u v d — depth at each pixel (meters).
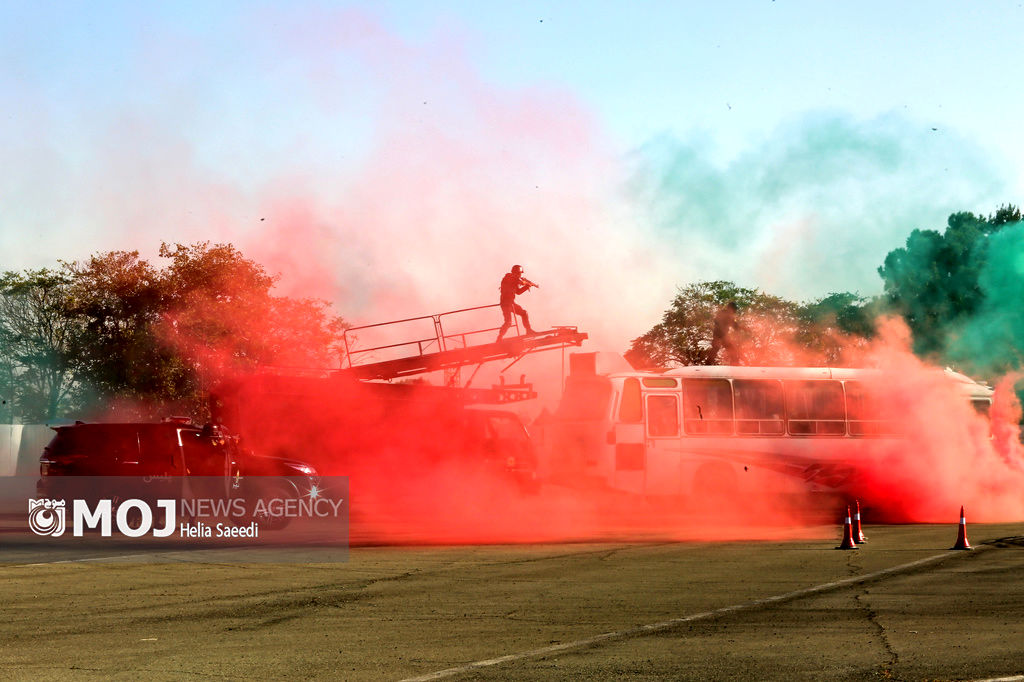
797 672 7.94
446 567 15.46
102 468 21.42
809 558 16.52
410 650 9.01
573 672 8.02
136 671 8.15
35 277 64.19
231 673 8.06
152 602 11.98
